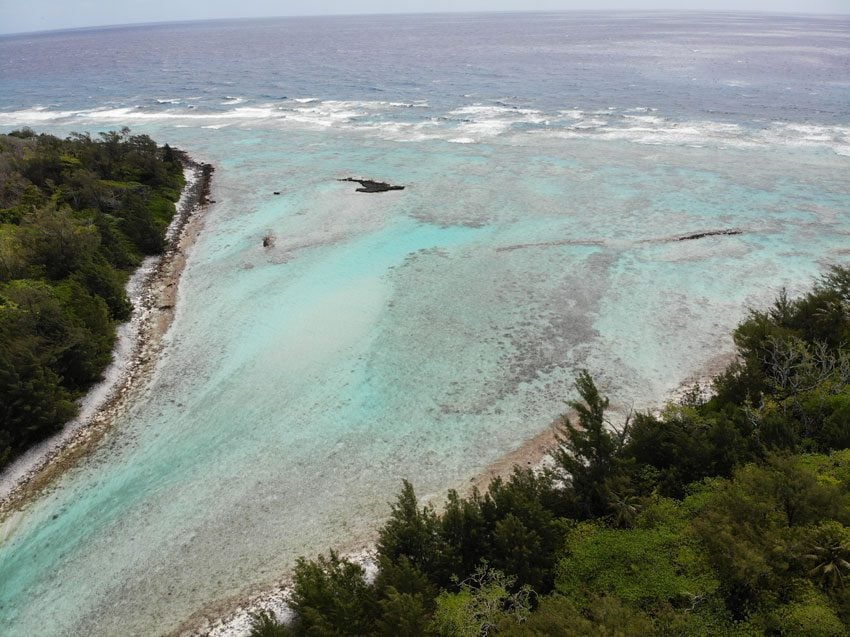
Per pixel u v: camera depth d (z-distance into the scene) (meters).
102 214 48.62
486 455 26.69
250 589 21.22
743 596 16.73
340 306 39.12
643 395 29.73
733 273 40.69
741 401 25.56
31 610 21.11
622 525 19.91
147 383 32.44
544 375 31.62
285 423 29.31
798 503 18.08
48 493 25.92
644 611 16.45
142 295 40.94
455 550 19.45
